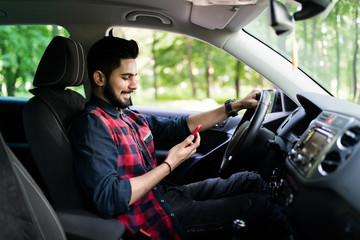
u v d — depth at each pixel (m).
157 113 2.46
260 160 1.73
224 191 1.73
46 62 1.52
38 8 1.89
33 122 1.40
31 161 1.76
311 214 1.11
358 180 1.01
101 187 1.33
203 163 2.12
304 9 1.13
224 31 1.91
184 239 1.47
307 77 1.90
